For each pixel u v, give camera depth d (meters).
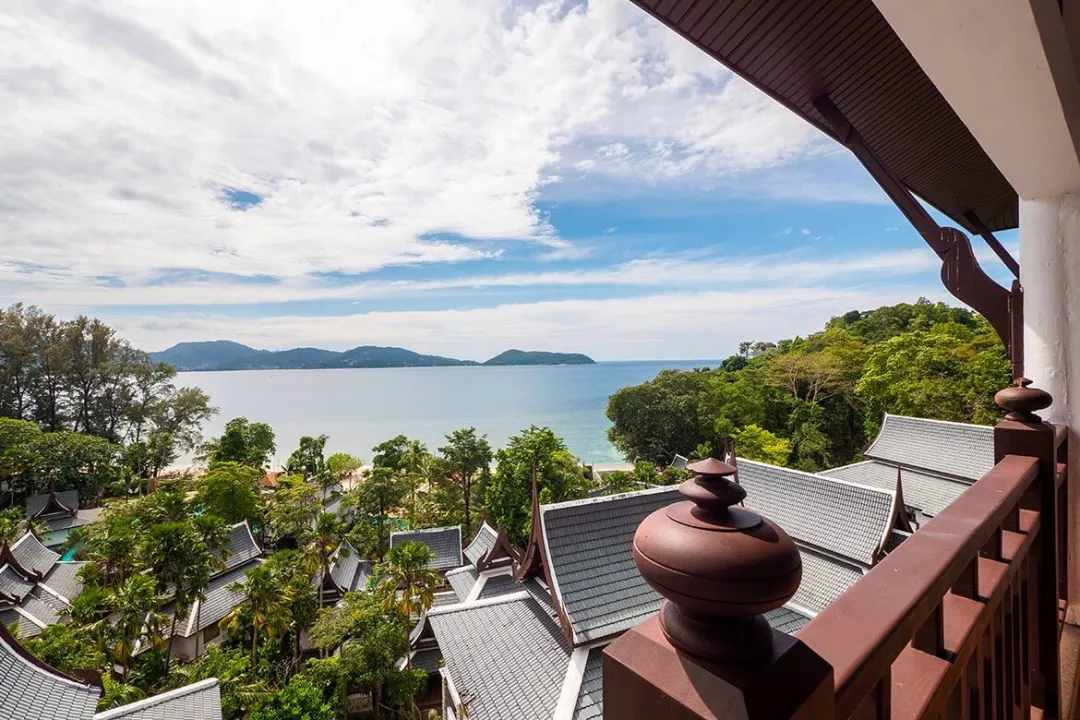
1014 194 7.34
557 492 26.25
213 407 49.81
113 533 18.33
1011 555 1.67
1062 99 1.75
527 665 7.48
